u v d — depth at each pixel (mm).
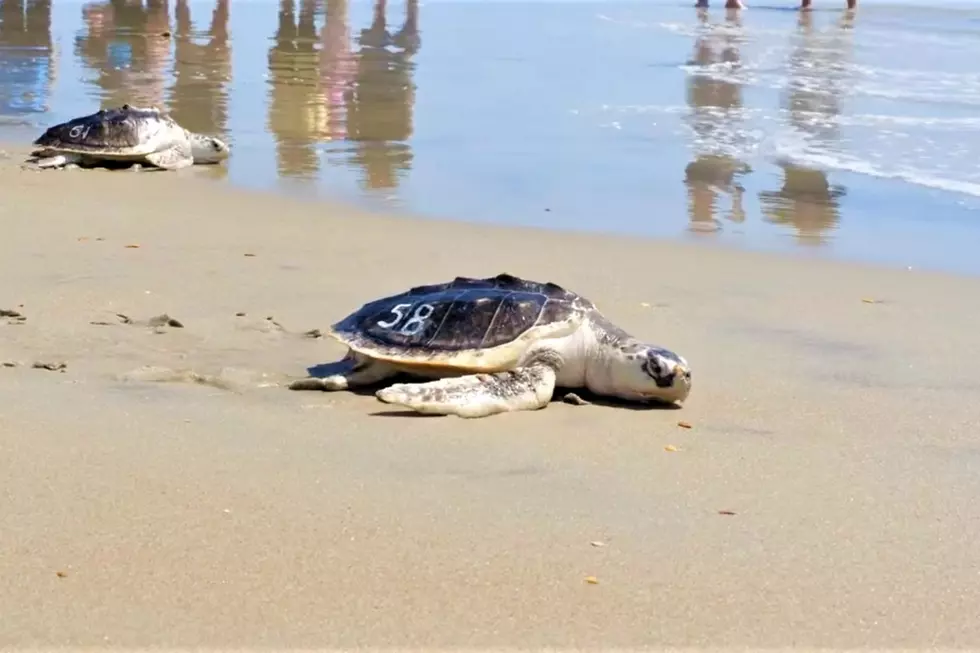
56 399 5840
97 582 3984
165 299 7930
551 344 6188
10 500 4594
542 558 4285
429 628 3773
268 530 4422
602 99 17844
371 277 8758
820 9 32719
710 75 19938
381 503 4723
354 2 33188
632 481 5113
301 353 6852
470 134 15258
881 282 9125
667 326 7793
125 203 11289
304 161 13648
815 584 4180
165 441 5316
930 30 26531
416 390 5797
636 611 3936
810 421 6020
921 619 3957
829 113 16547
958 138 14852
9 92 18203
